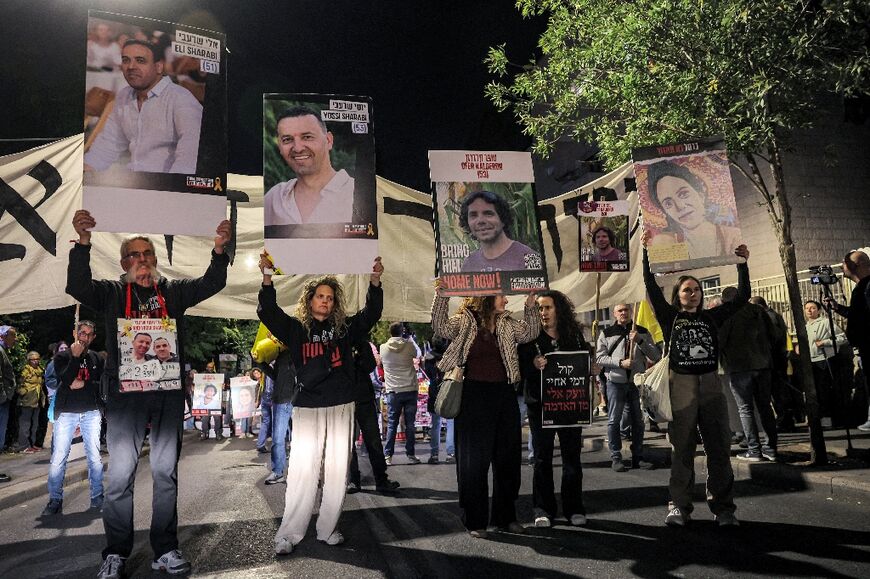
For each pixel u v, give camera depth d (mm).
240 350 31578
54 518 6895
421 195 9961
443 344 5801
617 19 8359
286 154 5043
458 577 4160
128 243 4750
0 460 11617
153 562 4551
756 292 13461
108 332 4590
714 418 5270
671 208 5535
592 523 5492
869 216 14859
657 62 8016
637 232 9250
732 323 7832
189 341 23484
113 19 4645
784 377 10125
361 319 5223
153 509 4535
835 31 7320
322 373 5066
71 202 7871
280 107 5078
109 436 4469
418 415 13430
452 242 5230
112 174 4523
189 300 4836
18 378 15406
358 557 4695
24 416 12977
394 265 9766
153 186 4602
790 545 4648
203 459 12039
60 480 7133
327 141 5102
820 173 14844
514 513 5289
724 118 7547
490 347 5254
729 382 8445
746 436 7789
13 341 10836
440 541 5086
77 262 4398
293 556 4773
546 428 5434
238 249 9180
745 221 15383
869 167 15102
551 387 5477
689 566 4246
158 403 4566
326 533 5008
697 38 7523
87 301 4547
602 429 12977
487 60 10016
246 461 11383
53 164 7816
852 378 10102
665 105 7816
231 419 18484
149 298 4707
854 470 6723
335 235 5027
